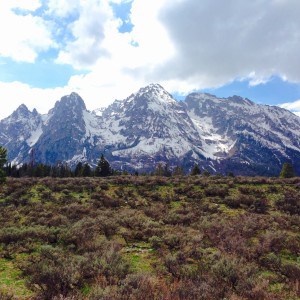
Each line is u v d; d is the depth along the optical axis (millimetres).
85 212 24953
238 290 10344
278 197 30578
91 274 11617
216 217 22797
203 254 14500
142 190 35156
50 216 23562
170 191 34844
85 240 16406
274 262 13367
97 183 39219
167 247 16281
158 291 10367
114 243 15953
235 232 18047
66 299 9352
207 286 10188
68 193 34531
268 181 37562
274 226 20578
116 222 20547
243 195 30359
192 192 33344
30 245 15836
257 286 10258
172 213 23875
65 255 13953
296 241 16766
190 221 21938
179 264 13219
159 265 13555
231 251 14773
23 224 21047
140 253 15578
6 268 13367
